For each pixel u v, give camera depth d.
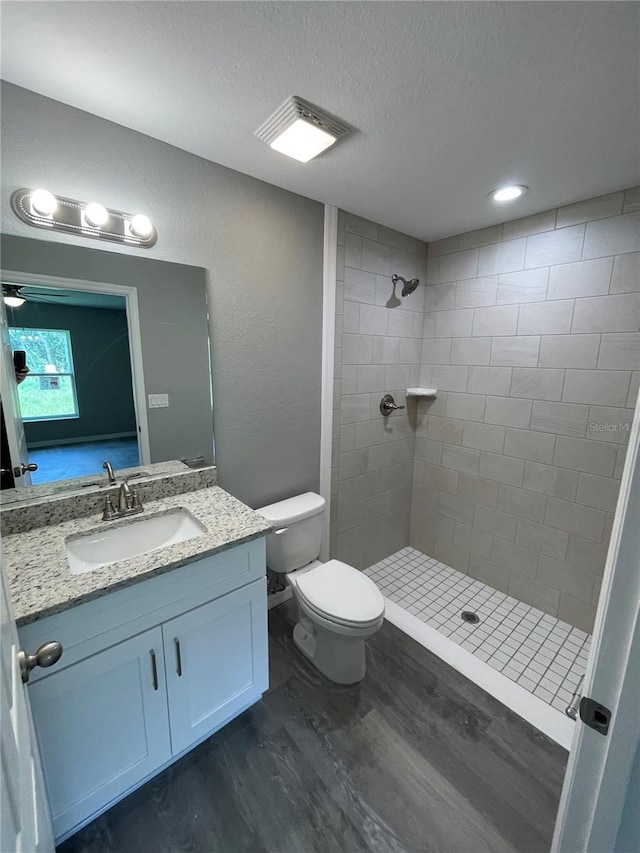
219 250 1.61
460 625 2.08
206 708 1.31
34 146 1.16
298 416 2.04
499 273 2.16
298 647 1.86
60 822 1.04
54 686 0.97
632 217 1.69
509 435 2.23
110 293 1.38
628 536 0.49
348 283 2.09
